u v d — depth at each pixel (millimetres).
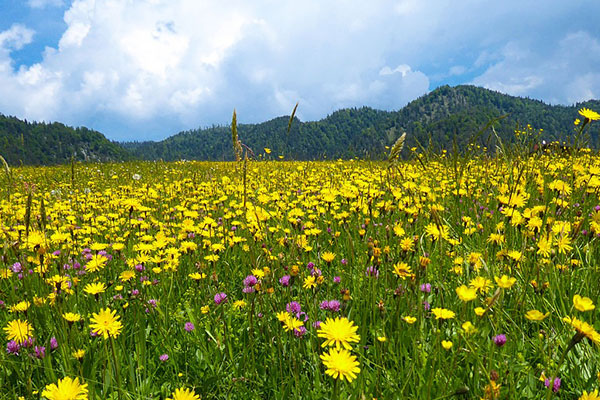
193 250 3877
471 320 2455
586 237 3320
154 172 15531
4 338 2619
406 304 2557
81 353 2111
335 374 1328
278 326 2508
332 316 2594
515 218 3008
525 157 4625
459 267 2855
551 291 2561
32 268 3402
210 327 2725
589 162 6059
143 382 2193
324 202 5879
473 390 1864
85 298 3141
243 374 2289
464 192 5105
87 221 6168
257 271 2775
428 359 2078
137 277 3184
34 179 13773
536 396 1875
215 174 12422
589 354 2053
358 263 3375
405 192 4801
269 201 6230
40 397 2033
